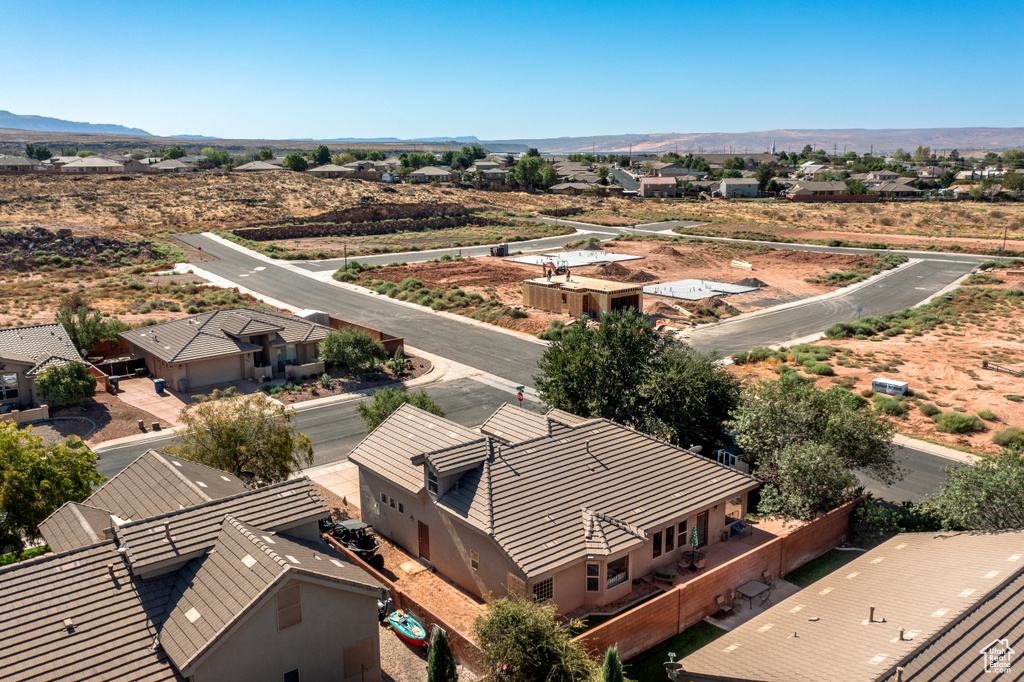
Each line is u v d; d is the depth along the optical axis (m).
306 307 70.81
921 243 117.81
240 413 27.78
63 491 23.77
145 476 23.00
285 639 16.89
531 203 164.12
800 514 26.61
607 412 32.97
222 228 115.75
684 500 24.80
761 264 100.25
